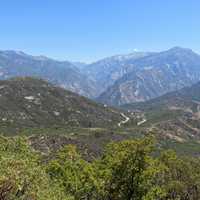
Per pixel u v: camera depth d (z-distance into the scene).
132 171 33.31
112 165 33.53
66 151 43.69
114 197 34.38
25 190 20.22
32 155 29.22
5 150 27.06
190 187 47.34
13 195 19.02
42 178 22.95
